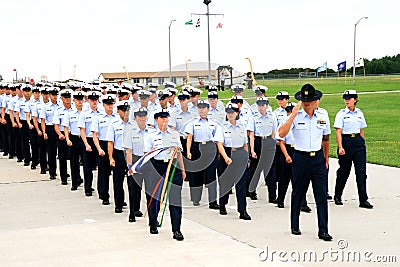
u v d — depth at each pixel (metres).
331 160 12.52
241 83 7.95
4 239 6.62
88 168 9.28
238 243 6.27
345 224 7.02
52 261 5.77
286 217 7.53
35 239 6.61
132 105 6.87
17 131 13.14
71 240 6.54
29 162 12.78
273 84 43.50
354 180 10.06
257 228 6.94
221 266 5.47
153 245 6.27
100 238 6.61
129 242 6.41
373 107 27.48
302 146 6.44
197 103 7.76
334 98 32.94
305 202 7.81
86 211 8.16
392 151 13.66
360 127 8.00
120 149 7.79
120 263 5.66
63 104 10.02
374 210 7.76
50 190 9.83
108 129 7.82
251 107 8.09
